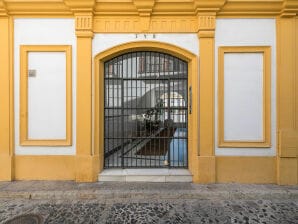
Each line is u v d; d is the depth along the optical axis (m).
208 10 4.79
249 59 4.95
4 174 4.93
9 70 4.95
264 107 4.93
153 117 5.39
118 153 5.37
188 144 5.26
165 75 5.31
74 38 4.96
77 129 4.93
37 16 4.96
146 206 4.07
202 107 4.89
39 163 5.00
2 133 4.95
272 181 4.91
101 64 5.13
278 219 3.65
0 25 4.93
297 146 4.84
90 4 4.73
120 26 4.97
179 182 4.93
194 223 3.54
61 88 5.01
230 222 3.56
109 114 5.36
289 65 4.88
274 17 4.91
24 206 4.06
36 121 5.02
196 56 4.92
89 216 3.74
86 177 4.90
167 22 4.96
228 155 4.94
